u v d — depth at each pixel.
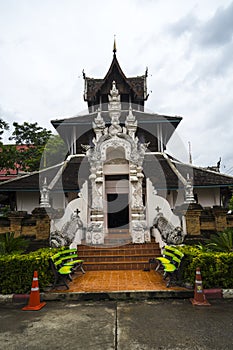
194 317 5.46
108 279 8.43
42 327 5.09
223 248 8.21
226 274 7.04
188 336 4.58
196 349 4.13
